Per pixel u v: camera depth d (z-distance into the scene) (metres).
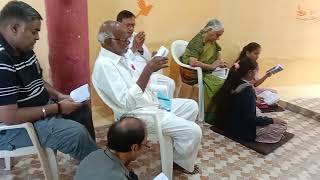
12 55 1.88
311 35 4.41
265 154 2.89
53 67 2.86
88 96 2.22
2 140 1.97
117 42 2.31
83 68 2.87
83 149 2.02
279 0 4.18
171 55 3.83
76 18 2.69
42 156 2.02
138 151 1.53
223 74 3.62
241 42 4.21
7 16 1.83
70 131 1.99
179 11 3.84
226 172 2.61
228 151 2.94
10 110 1.85
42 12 2.98
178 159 2.48
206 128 3.37
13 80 1.86
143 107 2.32
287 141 3.15
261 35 4.26
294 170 2.67
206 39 3.54
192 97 3.60
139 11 3.63
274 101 3.89
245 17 4.14
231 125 3.15
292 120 3.66
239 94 3.05
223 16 4.06
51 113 2.04
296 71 4.53
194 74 3.54
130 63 2.59
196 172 2.58
